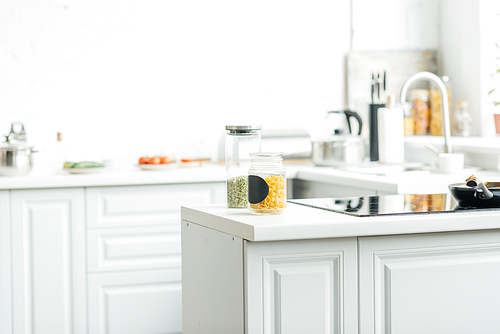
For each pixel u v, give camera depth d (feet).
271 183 5.23
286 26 12.28
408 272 5.05
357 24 12.59
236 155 5.81
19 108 11.06
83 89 11.35
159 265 9.85
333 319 4.93
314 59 12.44
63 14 11.19
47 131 11.19
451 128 12.17
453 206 5.58
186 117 11.87
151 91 11.68
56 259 9.45
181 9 11.75
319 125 12.50
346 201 6.13
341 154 10.68
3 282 9.27
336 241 4.90
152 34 11.64
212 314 5.49
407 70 12.75
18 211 9.28
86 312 9.60
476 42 11.90
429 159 10.91
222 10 11.96
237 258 4.91
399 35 12.78
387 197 6.44
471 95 12.12
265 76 12.23
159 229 9.86
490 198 5.41
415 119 12.34
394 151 10.19
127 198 9.73
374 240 4.98
